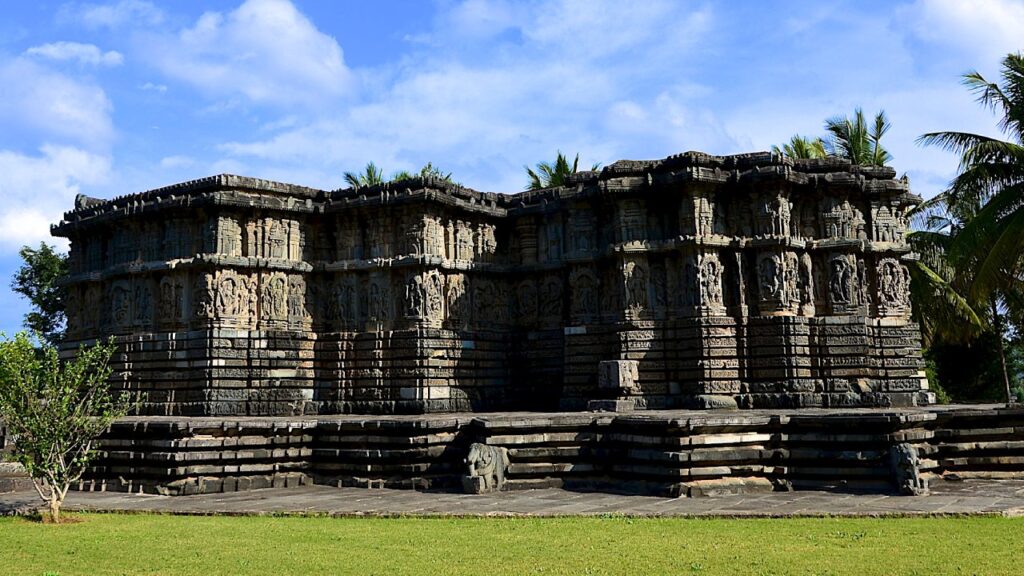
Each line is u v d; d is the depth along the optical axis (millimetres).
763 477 23156
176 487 24312
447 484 24891
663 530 16859
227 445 25281
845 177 33594
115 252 36969
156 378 34188
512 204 38781
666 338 33062
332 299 36000
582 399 34375
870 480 22375
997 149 33156
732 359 32156
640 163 34469
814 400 31281
